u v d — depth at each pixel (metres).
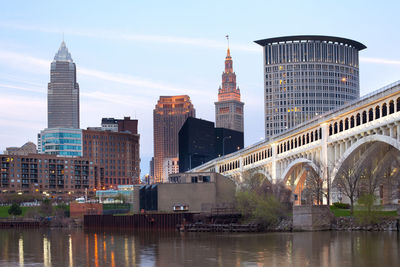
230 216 130.50
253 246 88.25
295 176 164.38
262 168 187.75
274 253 79.06
